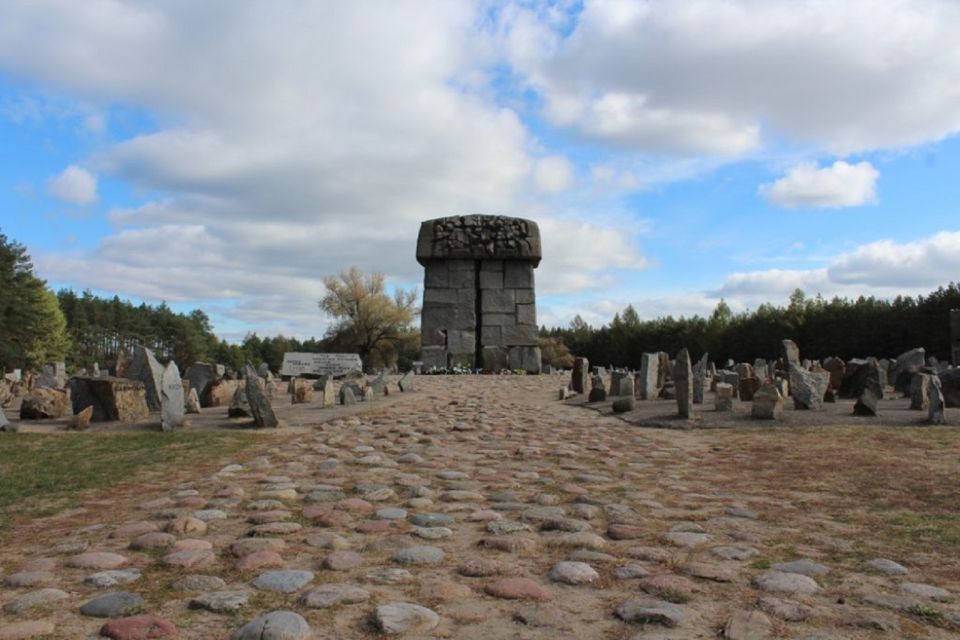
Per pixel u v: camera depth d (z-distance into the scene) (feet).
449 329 107.34
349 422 43.83
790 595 13.33
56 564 15.37
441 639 11.36
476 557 15.90
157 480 25.45
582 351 261.85
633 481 25.81
